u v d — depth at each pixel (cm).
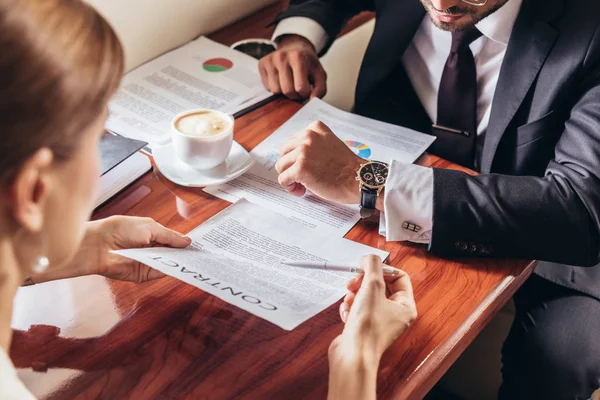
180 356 88
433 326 95
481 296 101
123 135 130
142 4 149
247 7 182
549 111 133
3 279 61
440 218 109
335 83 192
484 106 155
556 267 139
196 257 95
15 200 55
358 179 115
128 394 82
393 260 107
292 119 140
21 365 85
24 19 51
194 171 121
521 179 117
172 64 154
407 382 86
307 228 109
